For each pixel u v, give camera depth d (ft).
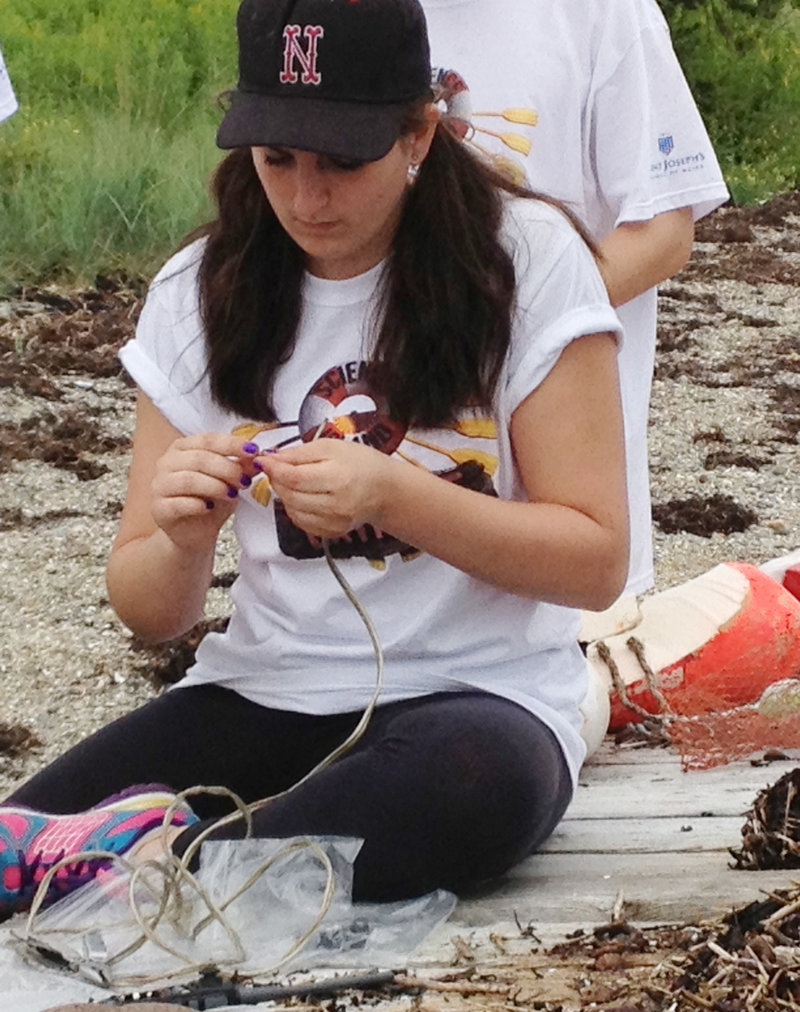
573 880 10.96
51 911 10.52
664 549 21.54
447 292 10.14
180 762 11.31
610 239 13.87
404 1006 9.37
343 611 10.83
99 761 11.35
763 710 13.44
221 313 10.68
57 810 11.19
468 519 10.04
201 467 10.10
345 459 9.77
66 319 31.50
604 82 13.91
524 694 10.80
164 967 9.89
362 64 9.57
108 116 43.73
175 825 10.71
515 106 13.79
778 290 38.47
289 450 9.93
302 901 10.24
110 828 10.57
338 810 10.25
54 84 46.01
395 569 10.71
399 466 9.95
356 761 10.36
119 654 17.56
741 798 12.26
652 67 14.01
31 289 33.58
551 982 9.54
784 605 14.40
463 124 13.78
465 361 10.27
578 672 11.43
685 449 26.08
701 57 58.13
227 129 9.73
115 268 34.94
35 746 15.57
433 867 10.35
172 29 50.57
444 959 9.94
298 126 9.50
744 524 22.61
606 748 13.52
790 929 9.82
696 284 38.55
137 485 11.44
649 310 14.30
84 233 35.04
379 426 10.65
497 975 9.65
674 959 9.64
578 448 10.47
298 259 10.60
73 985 9.73
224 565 20.08
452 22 13.84
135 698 16.63
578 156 14.11
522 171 13.80
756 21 61.16
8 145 38.91
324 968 9.89
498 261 10.24
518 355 10.41
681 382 30.07
